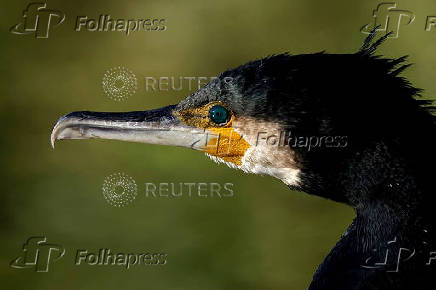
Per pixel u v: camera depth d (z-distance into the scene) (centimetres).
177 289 1096
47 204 1223
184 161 1288
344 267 655
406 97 619
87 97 1469
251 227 1194
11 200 1231
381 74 627
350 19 1558
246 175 1270
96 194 1238
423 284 619
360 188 633
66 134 742
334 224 1209
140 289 1098
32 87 1495
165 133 723
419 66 1388
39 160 1334
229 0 1600
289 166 659
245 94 669
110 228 1172
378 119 614
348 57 640
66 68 1527
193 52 1545
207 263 1129
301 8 1591
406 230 620
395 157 614
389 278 628
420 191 613
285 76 645
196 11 1585
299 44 1562
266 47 1558
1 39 1560
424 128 613
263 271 1118
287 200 1246
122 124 735
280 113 646
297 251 1155
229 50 1555
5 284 1100
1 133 1401
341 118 621
